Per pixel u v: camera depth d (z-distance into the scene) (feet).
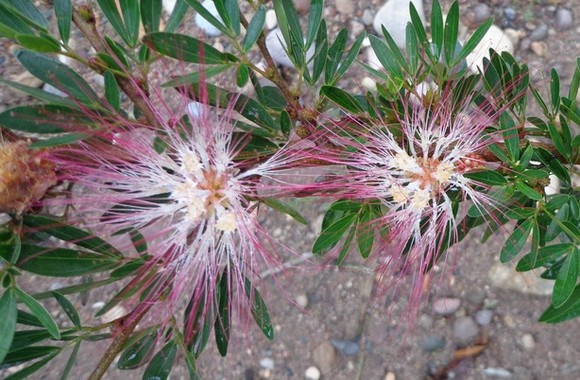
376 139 0.58
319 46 0.65
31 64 0.53
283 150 0.58
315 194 0.59
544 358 1.06
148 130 0.56
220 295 0.60
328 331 1.11
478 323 1.08
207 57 0.55
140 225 0.56
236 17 0.57
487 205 0.60
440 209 0.60
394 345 1.09
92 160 0.52
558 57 1.19
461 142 0.59
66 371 0.58
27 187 0.49
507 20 1.21
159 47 0.53
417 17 0.63
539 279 1.07
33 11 0.53
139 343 0.61
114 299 0.58
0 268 0.54
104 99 0.54
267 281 1.11
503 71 0.63
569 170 0.64
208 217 0.55
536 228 0.56
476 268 1.09
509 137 0.55
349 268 1.07
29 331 0.55
